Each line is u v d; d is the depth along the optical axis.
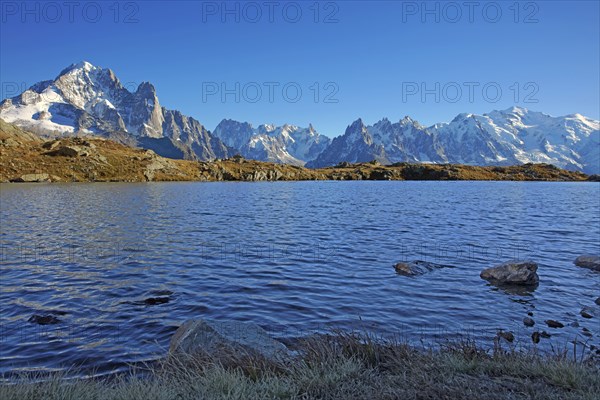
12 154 160.50
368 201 77.69
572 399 6.96
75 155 170.00
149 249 29.25
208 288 19.62
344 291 19.17
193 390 7.65
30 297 18.12
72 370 11.34
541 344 13.09
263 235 36.03
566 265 24.81
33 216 48.47
